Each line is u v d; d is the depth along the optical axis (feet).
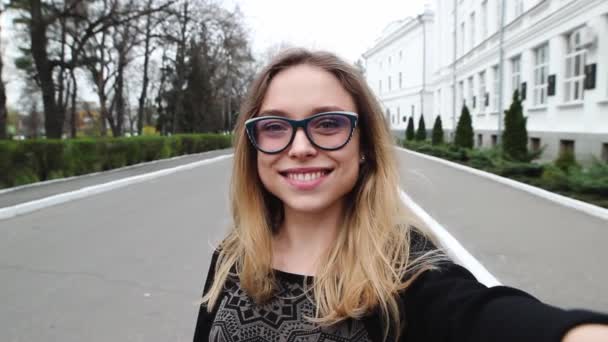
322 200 3.86
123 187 40.88
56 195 33.19
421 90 154.61
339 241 4.00
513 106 44.42
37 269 16.58
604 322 2.23
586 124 43.11
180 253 18.48
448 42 107.04
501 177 39.34
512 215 24.48
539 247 18.10
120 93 91.35
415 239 3.90
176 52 107.96
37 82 72.64
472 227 21.86
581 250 17.51
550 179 33.17
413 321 3.41
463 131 63.98
